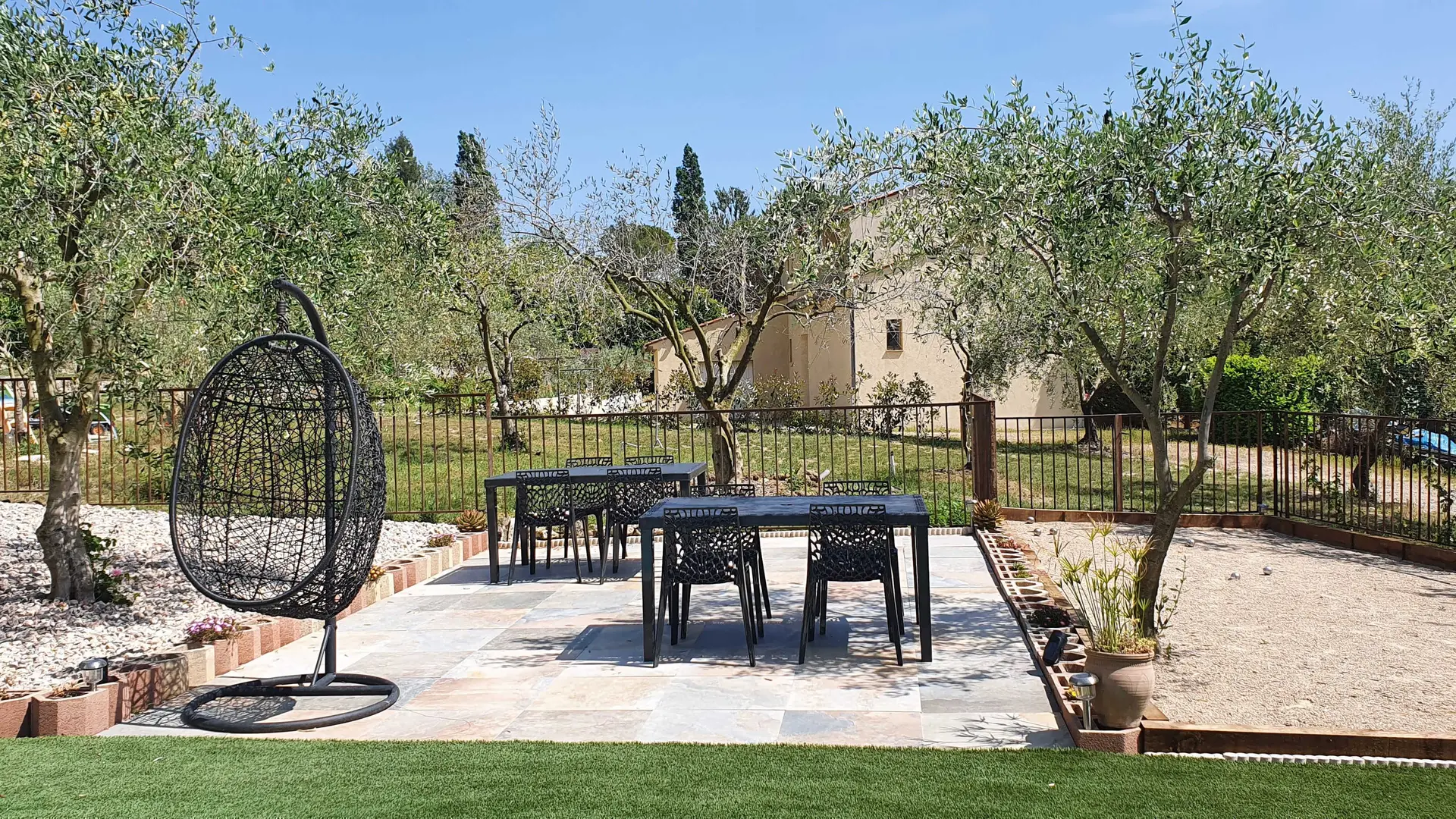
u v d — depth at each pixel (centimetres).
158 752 449
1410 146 1273
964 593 789
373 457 554
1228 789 381
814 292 1269
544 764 420
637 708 515
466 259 1502
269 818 360
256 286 670
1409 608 710
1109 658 439
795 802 371
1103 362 617
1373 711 486
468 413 2233
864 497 689
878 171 666
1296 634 642
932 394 2233
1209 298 783
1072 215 563
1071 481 1494
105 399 685
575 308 1608
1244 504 1252
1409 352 716
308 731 488
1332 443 1259
